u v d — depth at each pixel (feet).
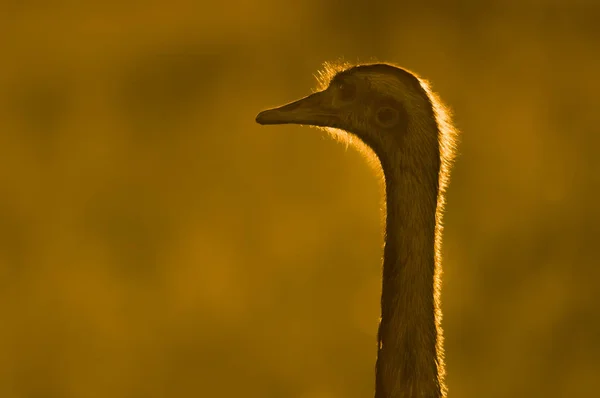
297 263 60.39
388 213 22.70
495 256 58.29
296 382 50.93
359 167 72.38
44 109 81.05
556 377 49.24
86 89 84.53
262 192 69.92
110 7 93.91
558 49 88.43
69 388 50.57
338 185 70.13
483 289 55.26
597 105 79.92
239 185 70.95
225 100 83.82
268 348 53.01
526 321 52.70
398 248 22.49
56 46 88.84
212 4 92.07
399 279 22.39
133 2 94.02
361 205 67.56
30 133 77.56
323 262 60.18
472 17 92.17
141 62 87.35
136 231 64.28
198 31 91.30
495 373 49.60
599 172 68.33
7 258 60.44
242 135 78.38
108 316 55.16
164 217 66.03
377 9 92.79
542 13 91.86
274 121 23.30
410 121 22.66
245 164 73.72
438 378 22.26
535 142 72.64
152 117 81.25
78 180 71.51
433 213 22.57
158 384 50.88
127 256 61.21
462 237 60.49
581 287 54.90
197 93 84.84
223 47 89.71
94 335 54.19
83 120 80.48
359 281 58.65
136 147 76.79
